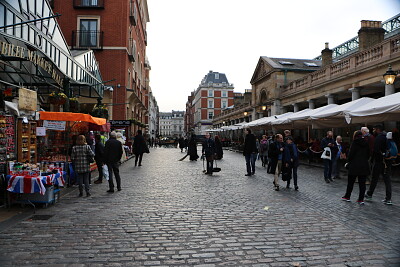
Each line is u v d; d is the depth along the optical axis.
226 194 8.39
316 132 27.50
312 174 12.93
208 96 90.31
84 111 20.53
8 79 10.35
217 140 13.28
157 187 9.56
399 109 9.55
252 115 39.72
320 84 23.06
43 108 14.51
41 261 3.86
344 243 4.55
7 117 8.43
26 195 6.69
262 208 6.75
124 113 26.08
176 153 30.09
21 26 8.61
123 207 6.82
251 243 4.54
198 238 4.75
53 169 7.44
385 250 4.27
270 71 32.28
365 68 17.86
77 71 13.62
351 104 12.79
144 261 3.88
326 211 6.48
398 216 6.07
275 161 9.09
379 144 7.25
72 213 6.27
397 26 26.72
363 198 7.19
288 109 31.33
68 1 26.27
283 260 3.93
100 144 10.34
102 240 4.64
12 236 4.81
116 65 26.19
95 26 26.42
